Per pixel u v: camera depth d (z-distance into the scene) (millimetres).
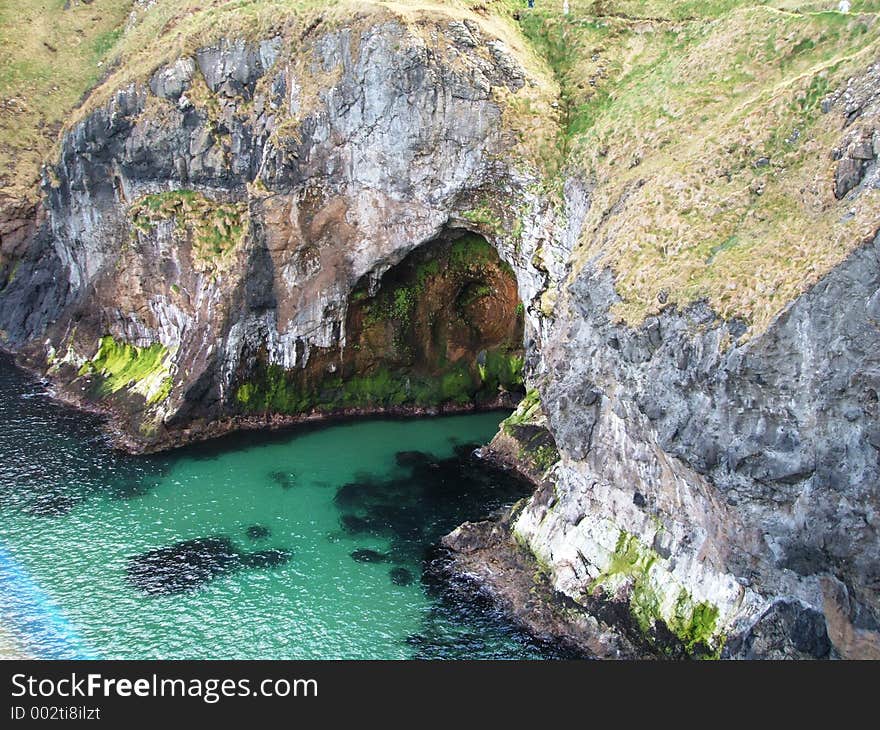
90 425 57312
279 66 55625
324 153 53750
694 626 30438
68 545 40656
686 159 36062
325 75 53344
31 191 78125
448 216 53406
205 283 56781
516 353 61250
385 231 54594
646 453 32438
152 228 60344
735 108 38312
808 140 31219
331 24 52938
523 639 33438
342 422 58594
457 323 61281
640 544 33688
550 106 50812
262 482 48281
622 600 32875
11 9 89625
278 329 56531
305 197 54719
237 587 37031
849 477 25500
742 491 27766
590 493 36375
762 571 28375
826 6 43156
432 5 54031
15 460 50875
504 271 58719
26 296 76500
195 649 32625
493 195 52031
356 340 59219
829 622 27078
